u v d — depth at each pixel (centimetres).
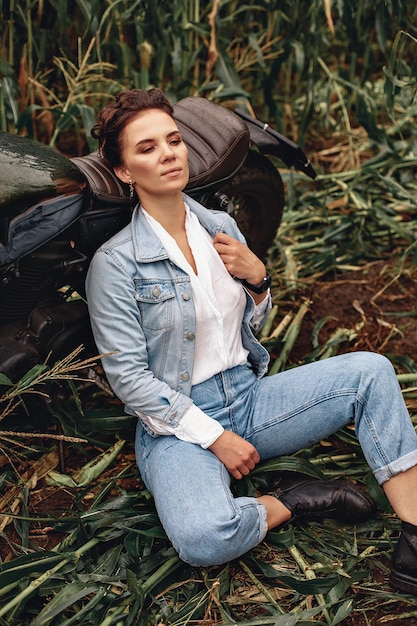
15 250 216
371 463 223
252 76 459
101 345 224
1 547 233
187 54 407
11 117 371
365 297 346
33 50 401
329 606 209
